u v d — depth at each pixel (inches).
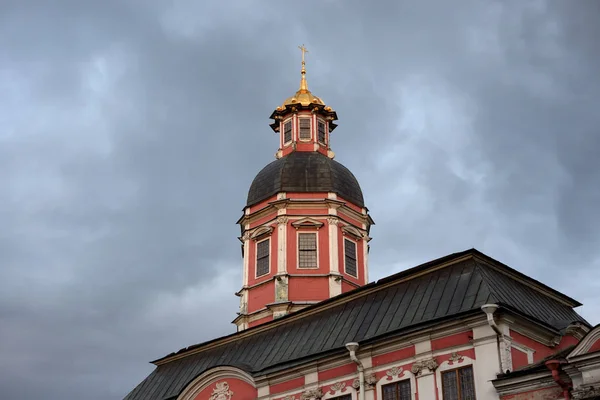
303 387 1427.2
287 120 2285.9
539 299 1391.5
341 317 1496.1
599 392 1016.2
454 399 1215.6
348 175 2160.4
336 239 2004.2
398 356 1310.3
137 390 1801.2
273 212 2049.7
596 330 1036.5
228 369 1546.5
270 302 1948.8
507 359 1181.1
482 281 1299.2
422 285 1405.0
